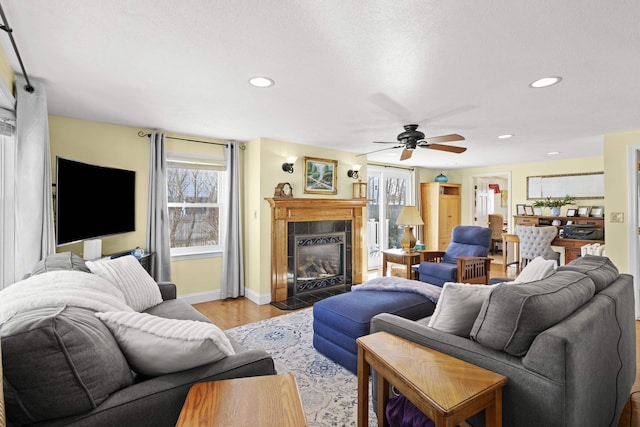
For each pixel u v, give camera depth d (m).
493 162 6.43
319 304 2.75
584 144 4.55
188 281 4.17
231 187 4.37
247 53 1.91
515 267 6.67
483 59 1.97
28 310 1.10
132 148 3.68
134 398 1.04
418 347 1.53
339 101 2.76
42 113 2.30
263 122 3.44
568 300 1.42
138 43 1.80
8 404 0.88
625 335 1.88
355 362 2.37
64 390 0.92
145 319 1.21
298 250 4.64
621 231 3.78
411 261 4.97
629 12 1.48
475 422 1.44
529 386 1.24
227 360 1.25
